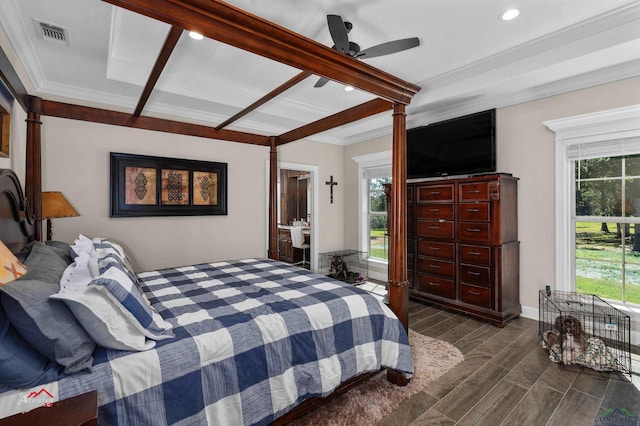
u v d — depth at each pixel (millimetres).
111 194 3365
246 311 1771
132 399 1204
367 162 5348
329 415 1846
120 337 1278
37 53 2516
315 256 5391
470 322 3342
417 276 4020
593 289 3080
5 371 1010
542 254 3330
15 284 1080
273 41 1581
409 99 2295
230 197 4285
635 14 2262
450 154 3873
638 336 2740
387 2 2145
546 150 3285
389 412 1882
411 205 4074
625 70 2734
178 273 2799
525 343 2816
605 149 2916
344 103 4094
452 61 3066
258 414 1499
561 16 2338
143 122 2848
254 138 3564
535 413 1876
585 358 2396
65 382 1118
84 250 2047
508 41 2693
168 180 3736
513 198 3420
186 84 3303
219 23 1424
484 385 2166
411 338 2926
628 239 2883
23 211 1984
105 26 2184
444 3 2164
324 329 1829
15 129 2221
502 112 3602
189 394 1319
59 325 1135
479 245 3365
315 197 5379
